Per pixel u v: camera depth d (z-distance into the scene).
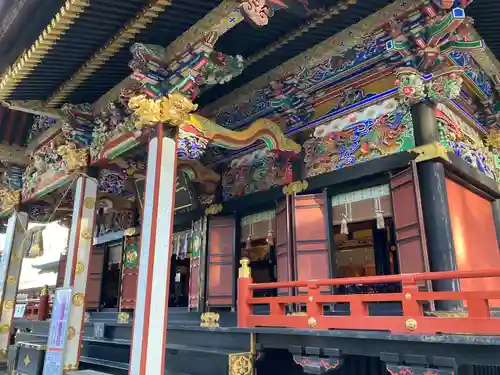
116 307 14.78
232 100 10.72
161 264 7.04
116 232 15.31
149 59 7.71
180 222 12.12
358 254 16.23
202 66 7.48
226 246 10.87
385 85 8.67
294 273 8.96
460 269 7.51
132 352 6.68
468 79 9.21
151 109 7.58
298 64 9.40
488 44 9.49
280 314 7.17
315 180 9.25
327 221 8.95
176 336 8.72
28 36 8.52
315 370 6.35
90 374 8.34
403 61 8.07
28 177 13.73
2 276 13.57
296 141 9.99
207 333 8.12
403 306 5.69
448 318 5.20
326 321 6.37
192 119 8.20
